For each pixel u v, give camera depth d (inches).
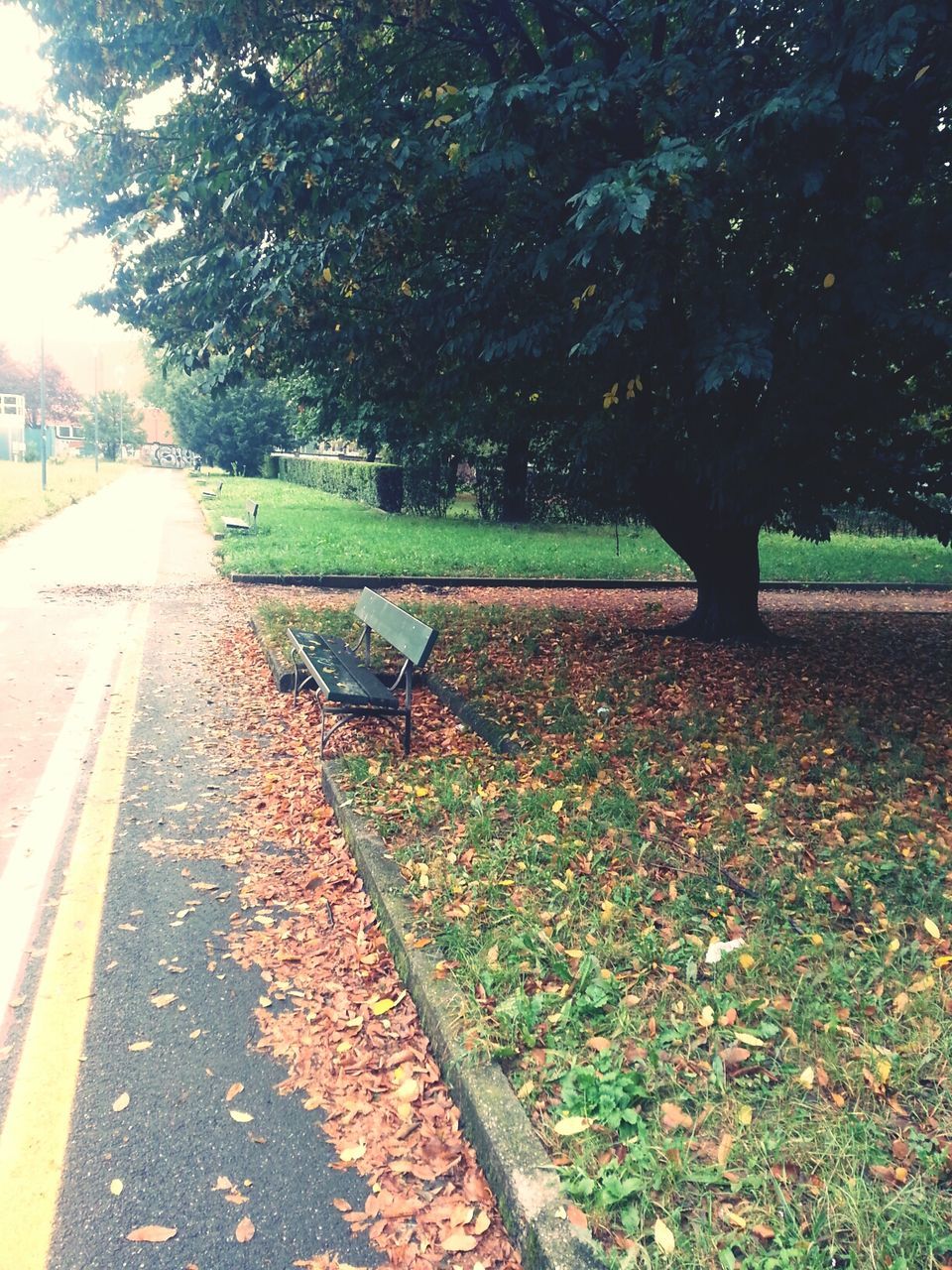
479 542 824.3
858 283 234.4
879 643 411.2
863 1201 90.4
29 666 339.9
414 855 170.7
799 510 341.4
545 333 273.4
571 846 172.1
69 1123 111.9
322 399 517.3
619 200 202.7
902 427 351.9
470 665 330.3
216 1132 111.0
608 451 323.0
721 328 238.1
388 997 137.2
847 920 149.2
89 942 153.9
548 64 297.0
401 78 306.7
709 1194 92.9
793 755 228.5
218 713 290.8
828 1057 113.0
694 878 162.2
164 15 270.5
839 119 201.9
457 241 319.3
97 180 339.9
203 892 173.0
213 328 299.0
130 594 507.8
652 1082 109.2
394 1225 97.1
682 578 655.8
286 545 748.0
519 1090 108.9
